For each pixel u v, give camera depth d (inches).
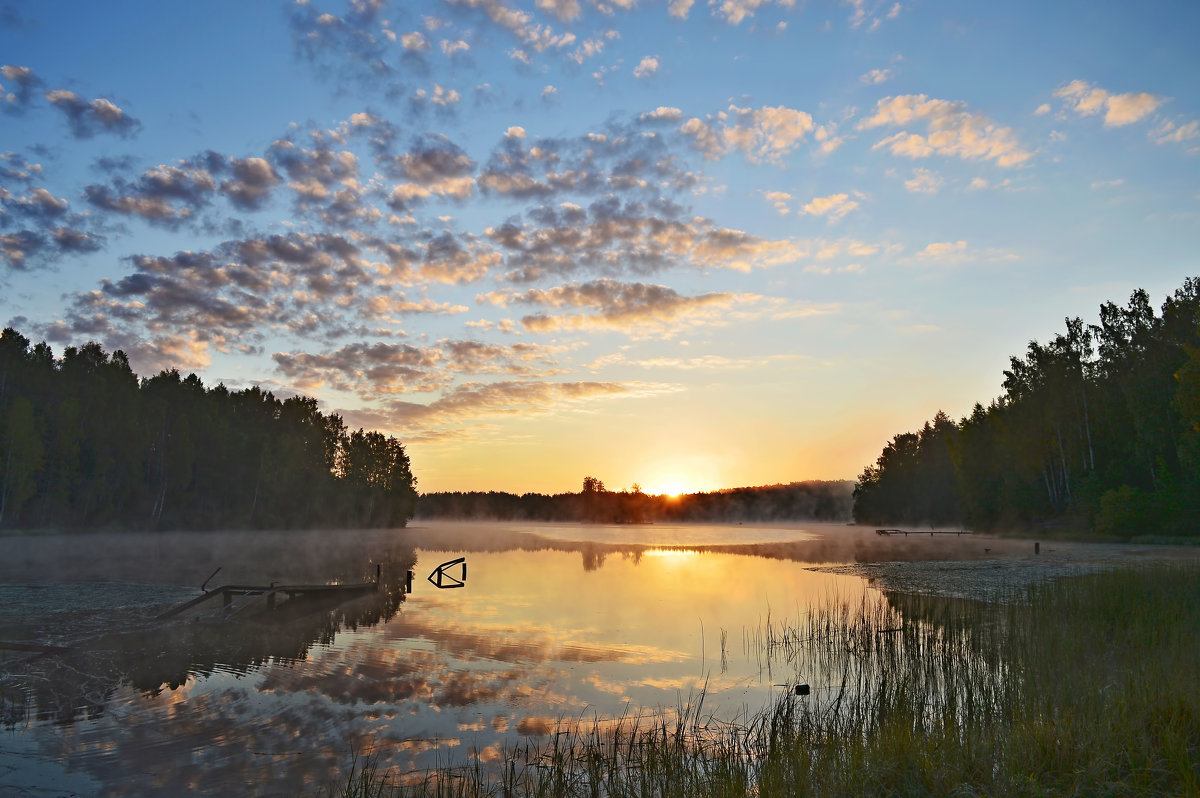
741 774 412.8
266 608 1246.3
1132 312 2945.4
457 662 818.2
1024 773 358.3
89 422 3294.8
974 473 3786.9
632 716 617.6
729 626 1050.1
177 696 676.1
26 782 470.3
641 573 1916.8
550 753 521.0
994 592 1343.5
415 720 605.9
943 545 2967.5
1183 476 2351.1
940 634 912.9
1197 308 2504.9
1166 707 413.1
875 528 5713.6
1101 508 2527.1
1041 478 3270.2
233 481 3954.2
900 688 576.1
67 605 1182.9
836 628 999.0
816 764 409.4
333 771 491.8
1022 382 3425.2
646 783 420.8
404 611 1220.5
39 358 3265.3
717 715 617.6
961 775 365.1
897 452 5664.4
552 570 2016.5
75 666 791.7
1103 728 391.5
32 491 2839.6
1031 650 693.9
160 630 1012.5
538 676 753.0
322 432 5108.3
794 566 2102.6
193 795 452.1
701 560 2410.2
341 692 691.4
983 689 559.8
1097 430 2923.2
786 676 753.6
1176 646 596.1
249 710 631.2
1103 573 1163.9
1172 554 1862.7
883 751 412.5
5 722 595.8
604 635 985.5
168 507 3646.7
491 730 580.1
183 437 3641.7
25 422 2810.0
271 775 484.7
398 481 5861.2
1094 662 605.9
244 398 4517.7
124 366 3695.9
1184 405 2160.4
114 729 579.5
